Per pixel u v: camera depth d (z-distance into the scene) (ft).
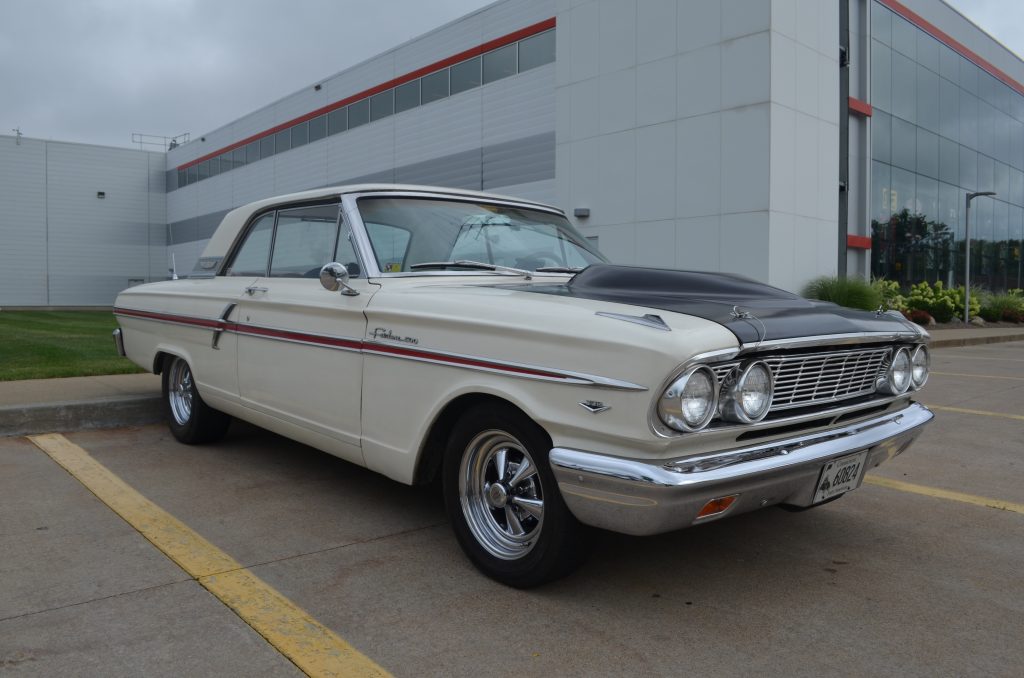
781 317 9.07
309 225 13.33
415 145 88.74
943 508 13.52
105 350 31.68
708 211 58.75
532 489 9.61
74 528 11.49
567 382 8.49
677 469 7.97
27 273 141.08
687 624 8.78
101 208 148.15
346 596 9.32
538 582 9.35
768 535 11.91
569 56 67.77
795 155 57.93
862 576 10.32
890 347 10.66
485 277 12.23
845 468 9.80
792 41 57.21
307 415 12.58
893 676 7.72
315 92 105.91
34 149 141.28
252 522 11.93
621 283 10.71
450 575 10.02
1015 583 10.16
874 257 79.71
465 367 9.65
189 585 9.53
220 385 14.97
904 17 83.15
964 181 96.43
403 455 10.71
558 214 15.19
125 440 17.28
